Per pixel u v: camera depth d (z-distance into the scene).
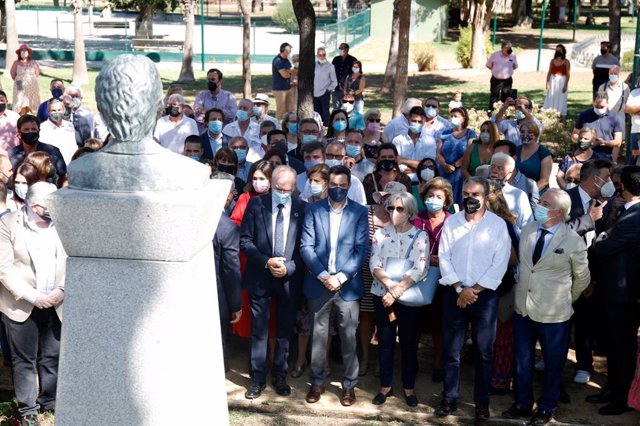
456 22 45.59
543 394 6.40
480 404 6.42
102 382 3.69
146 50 32.62
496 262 6.20
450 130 10.15
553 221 6.18
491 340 6.32
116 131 3.59
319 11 56.22
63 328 3.69
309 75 10.61
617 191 6.99
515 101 10.94
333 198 6.42
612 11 18.50
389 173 7.87
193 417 3.72
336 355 7.56
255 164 6.85
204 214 3.60
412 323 6.61
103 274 3.63
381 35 39.16
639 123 10.57
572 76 27.81
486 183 6.32
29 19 48.59
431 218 6.74
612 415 6.57
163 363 3.66
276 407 6.64
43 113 11.51
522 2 48.50
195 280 3.69
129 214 3.52
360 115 12.13
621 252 6.33
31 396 6.12
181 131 10.44
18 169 6.18
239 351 7.79
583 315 6.99
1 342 6.50
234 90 24.61
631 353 6.49
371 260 6.65
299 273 6.69
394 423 6.46
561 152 14.85
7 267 5.82
